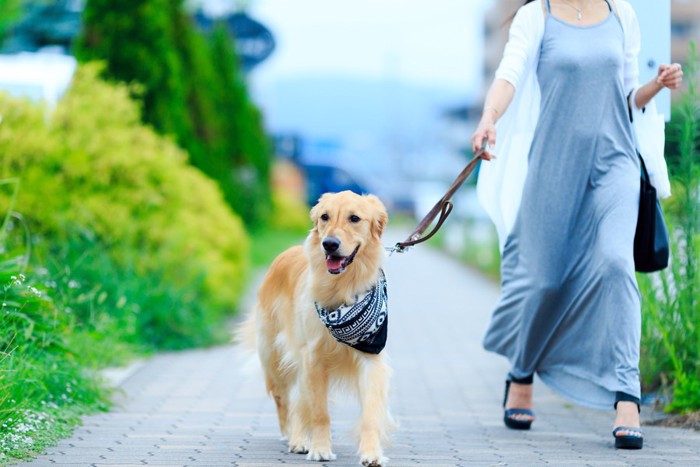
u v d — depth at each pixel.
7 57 15.75
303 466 5.50
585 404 6.44
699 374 7.31
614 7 6.59
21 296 7.21
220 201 14.93
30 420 6.13
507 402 6.93
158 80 13.73
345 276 5.56
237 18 30.55
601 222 6.30
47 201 10.25
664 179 6.54
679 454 5.84
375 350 5.64
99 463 5.43
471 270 25.92
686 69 7.55
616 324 6.14
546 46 6.51
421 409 7.69
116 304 9.98
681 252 7.93
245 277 15.63
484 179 6.84
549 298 6.47
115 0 13.55
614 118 6.41
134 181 11.27
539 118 6.52
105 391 7.69
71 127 11.30
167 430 6.55
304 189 44.78
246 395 8.06
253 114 29.39
